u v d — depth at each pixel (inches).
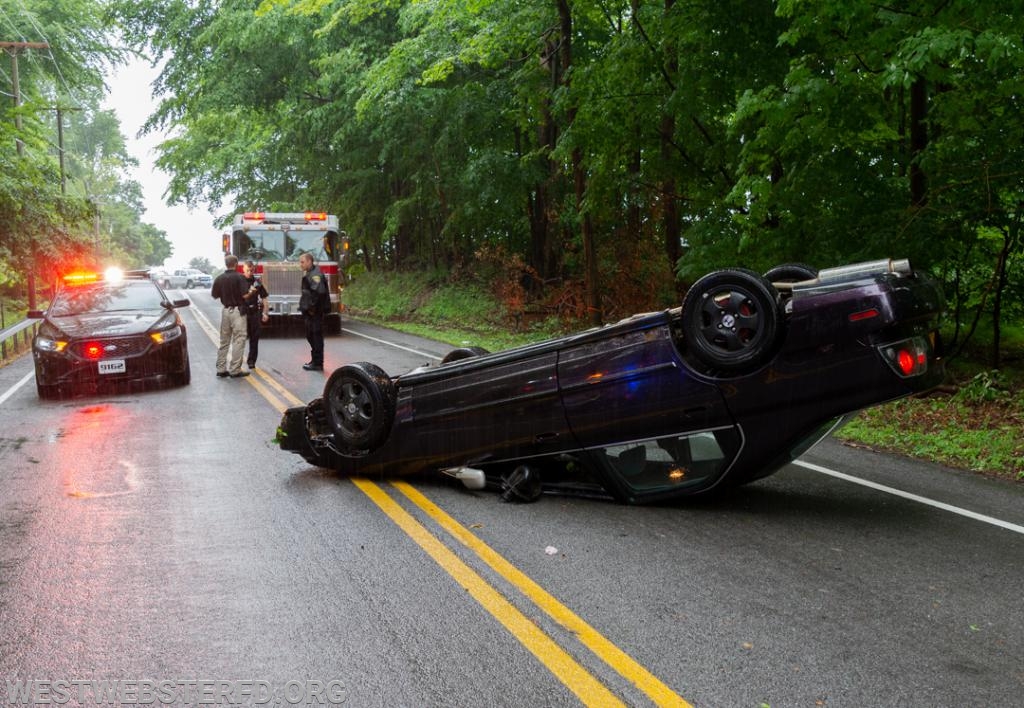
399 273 1282.0
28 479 288.0
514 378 249.4
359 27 1028.5
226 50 1089.4
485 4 708.7
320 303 582.6
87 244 1005.8
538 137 877.8
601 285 757.3
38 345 476.7
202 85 1131.9
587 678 142.6
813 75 414.6
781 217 478.9
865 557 199.5
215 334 892.0
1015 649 151.6
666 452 241.9
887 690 137.6
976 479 276.2
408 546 211.5
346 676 144.3
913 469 290.2
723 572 190.1
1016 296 486.0
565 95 574.6
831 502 247.6
